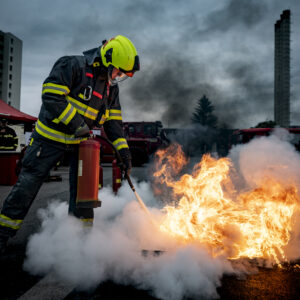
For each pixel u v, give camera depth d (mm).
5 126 7590
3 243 2338
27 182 2344
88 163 2383
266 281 1993
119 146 2830
